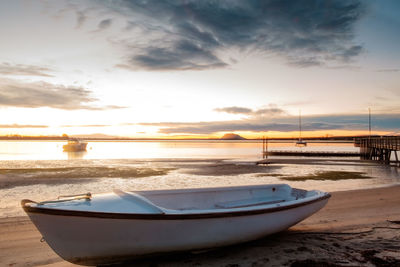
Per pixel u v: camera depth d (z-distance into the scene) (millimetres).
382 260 4699
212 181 18906
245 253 5152
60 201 4457
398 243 5562
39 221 4137
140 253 4574
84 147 80688
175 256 5051
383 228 6594
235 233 4980
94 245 4312
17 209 9977
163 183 17953
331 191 13203
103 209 4309
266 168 27734
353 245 5477
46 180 18359
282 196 7230
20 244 5953
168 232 4492
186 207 5984
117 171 24281
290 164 32344
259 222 5176
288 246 5465
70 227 4133
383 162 34438
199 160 39625
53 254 5410
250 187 6930
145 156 53031
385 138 33750
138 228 4328
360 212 8266
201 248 4883
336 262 4648
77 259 4445
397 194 11453
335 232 6324
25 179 18703
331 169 26812
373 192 12086
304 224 7039
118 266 4734
